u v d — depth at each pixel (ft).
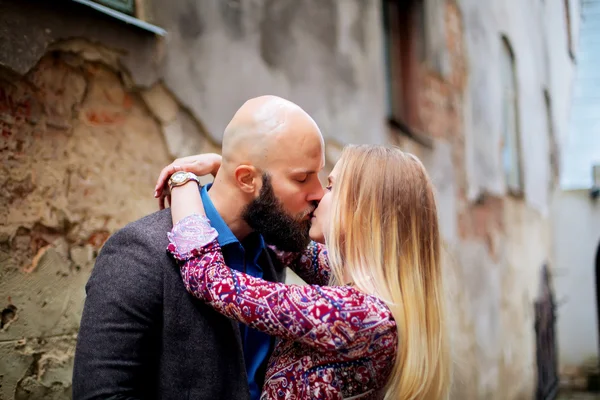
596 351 40.70
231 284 4.23
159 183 4.90
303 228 4.78
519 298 28.58
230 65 9.42
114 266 4.33
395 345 4.53
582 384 40.32
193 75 8.57
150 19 7.82
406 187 4.74
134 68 7.54
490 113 25.45
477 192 22.93
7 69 5.97
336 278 4.87
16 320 5.97
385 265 4.62
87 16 6.90
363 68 14.39
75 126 6.73
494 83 26.37
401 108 17.26
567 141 45.85
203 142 8.71
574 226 41.70
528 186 32.07
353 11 14.15
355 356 4.40
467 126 22.27
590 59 48.39
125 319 4.21
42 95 6.35
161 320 4.38
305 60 11.79
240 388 4.52
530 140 33.14
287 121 4.61
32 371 6.09
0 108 5.90
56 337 6.38
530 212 32.40
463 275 20.57
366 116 14.35
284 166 4.57
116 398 4.04
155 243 4.40
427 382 4.67
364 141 14.14
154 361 4.43
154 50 7.87
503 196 26.81
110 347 4.14
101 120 7.07
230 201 4.75
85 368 4.11
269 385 4.56
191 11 8.60
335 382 4.41
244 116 4.67
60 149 6.54
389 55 16.70
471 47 23.31
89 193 6.86
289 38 11.28
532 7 34.96
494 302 24.11
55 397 6.31
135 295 4.24
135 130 7.54
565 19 44.91
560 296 41.55
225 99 9.23
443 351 4.93
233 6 9.61
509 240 27.32
